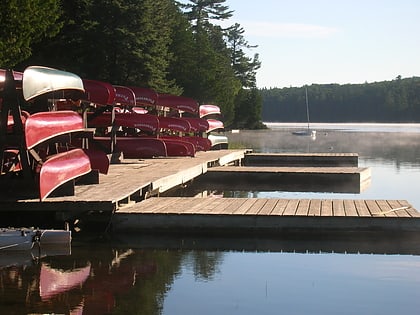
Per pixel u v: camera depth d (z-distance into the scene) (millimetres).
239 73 81562
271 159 26859
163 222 10875
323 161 26547
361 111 134250
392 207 11672
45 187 10102
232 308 7297
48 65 26828
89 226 11156
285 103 140125
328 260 9367
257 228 10828
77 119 12375
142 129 18531
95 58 27891
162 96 22984
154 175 14734
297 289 8031
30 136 9945
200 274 8625
